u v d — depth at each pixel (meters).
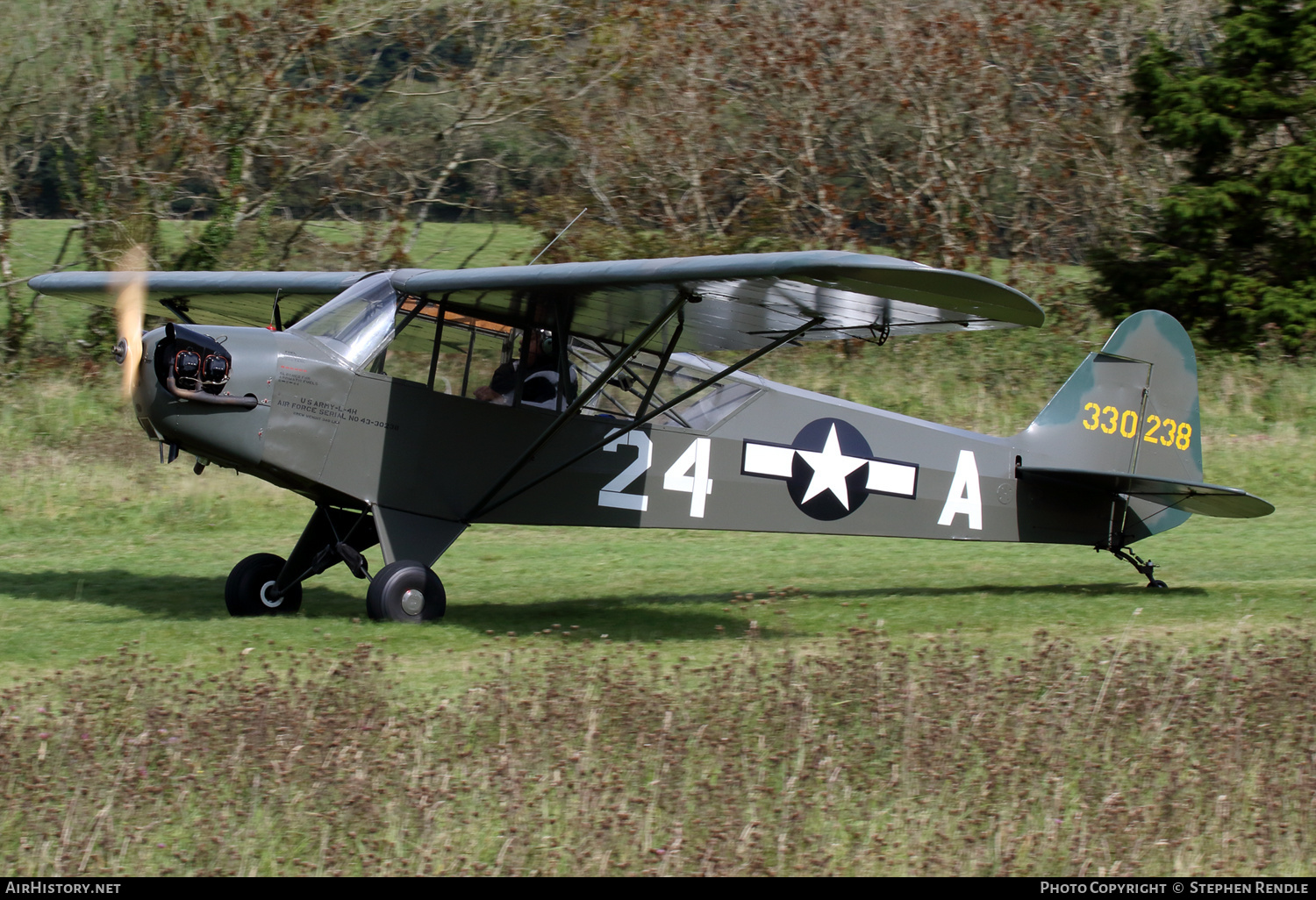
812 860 13.34
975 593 32.31
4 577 31.88
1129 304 72.88
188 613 27.12
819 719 18.03
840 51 73.00
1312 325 67.31
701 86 71.88
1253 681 20.50
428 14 66.25
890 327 23.58
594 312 25.12
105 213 60.84
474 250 73.81
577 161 71.44
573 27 69.75
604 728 17.22
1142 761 16.52
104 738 16.30
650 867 13.11
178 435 23.45
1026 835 14.08
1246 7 73.56
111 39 61.41
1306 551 40.09
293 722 16.55
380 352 25.20
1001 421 56.81
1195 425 34.72
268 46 62.84
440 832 13.79
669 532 43.78
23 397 51.38
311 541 26.94
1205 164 74.00
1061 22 79.00
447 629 24.92
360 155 65.06
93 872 12.73
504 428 26.58
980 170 74.50
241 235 64.19
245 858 13.02
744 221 71.56
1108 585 33.88
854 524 31.03
